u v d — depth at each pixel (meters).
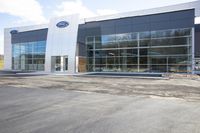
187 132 4.29
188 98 8.58
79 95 9.30
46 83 14.80
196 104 7.28
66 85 13.53
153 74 22.84
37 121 5.06
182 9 22.86
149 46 25.08
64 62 28.91
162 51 24.25
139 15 25.70
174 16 23.48
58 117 5.45
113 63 27.66
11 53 39.56
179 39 23.17
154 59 24.78
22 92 10.23
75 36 27.94
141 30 25.64
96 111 6.15
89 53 29.55
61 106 6.86
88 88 11.95
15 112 6.00
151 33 24.97
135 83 14.85
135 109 6.43
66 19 29.17
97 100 8.02
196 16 22.19
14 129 4.44
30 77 20.91
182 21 22.97
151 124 4.85
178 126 4.69
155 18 24.72
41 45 34.31
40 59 34.44
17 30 38.31
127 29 26.64
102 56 28.53
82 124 4.82
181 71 23.06
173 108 6.60
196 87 12.47
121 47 27.06
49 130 4.39
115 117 5.46
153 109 6.45
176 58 23.36
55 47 29.53
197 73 22.12
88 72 27.69
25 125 4.73
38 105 7.01
